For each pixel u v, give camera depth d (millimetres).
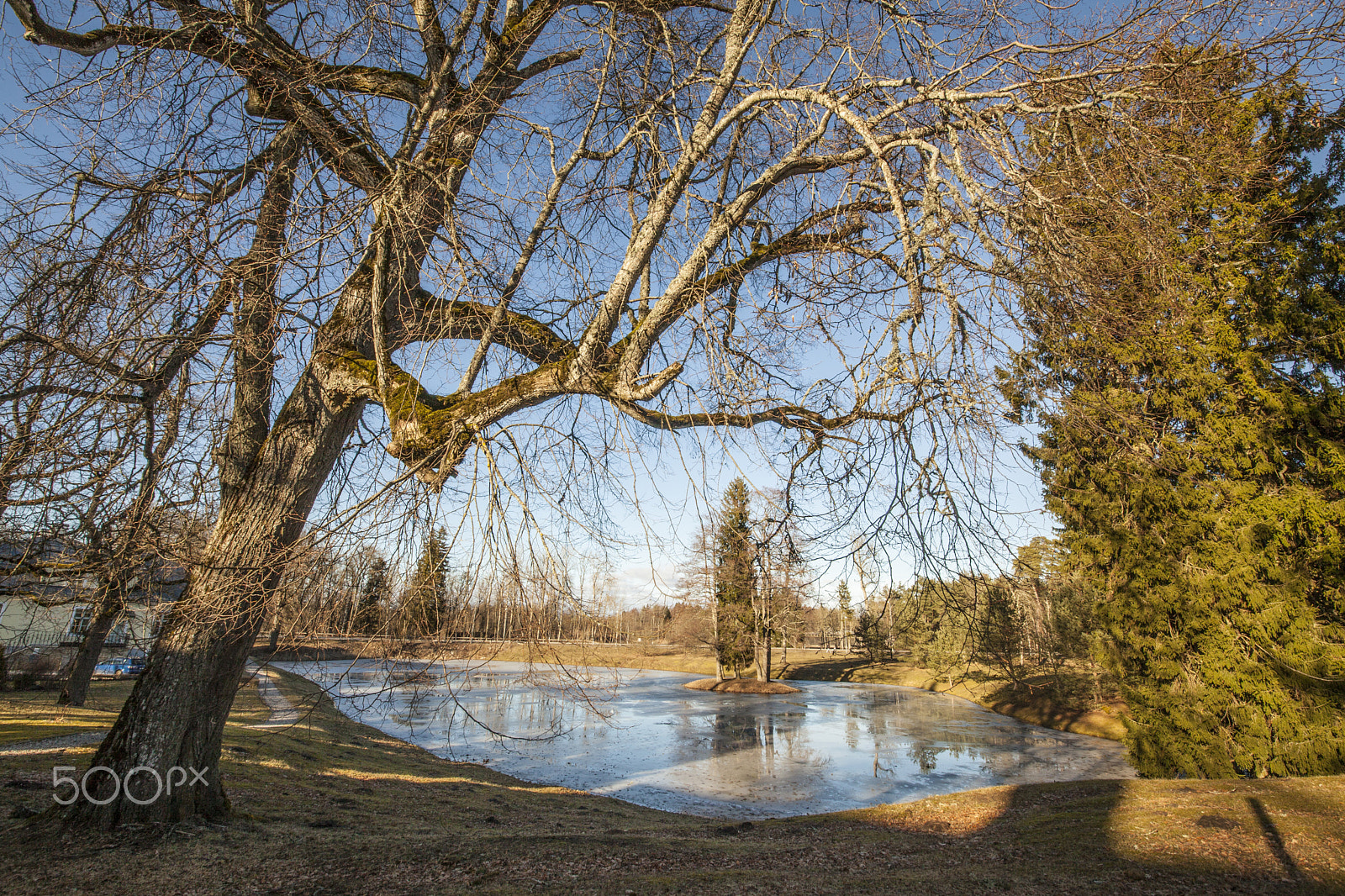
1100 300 4059
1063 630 22016
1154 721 12000
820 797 13789
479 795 11984
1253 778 10062
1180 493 11516
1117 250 4242
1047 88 4332
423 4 5844
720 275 5113
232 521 5922
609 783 15070
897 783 14922
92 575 7184
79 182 5680
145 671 6293
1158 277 4289
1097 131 4289
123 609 7043
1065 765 16641
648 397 4656
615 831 9477
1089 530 12969
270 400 6855
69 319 5656
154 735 6121
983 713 27562
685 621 45906
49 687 19750
